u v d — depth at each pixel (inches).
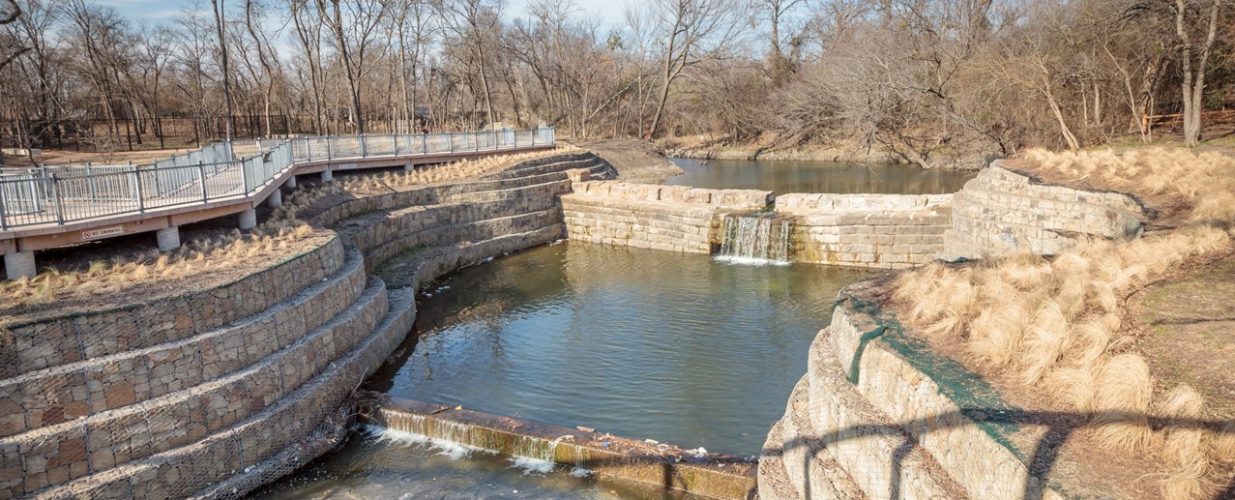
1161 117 1254.3
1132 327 281.4
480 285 837.8
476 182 1003.9
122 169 537.0
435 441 464.4
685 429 471.8
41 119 1759.4
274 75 2386.8
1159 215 522.9
